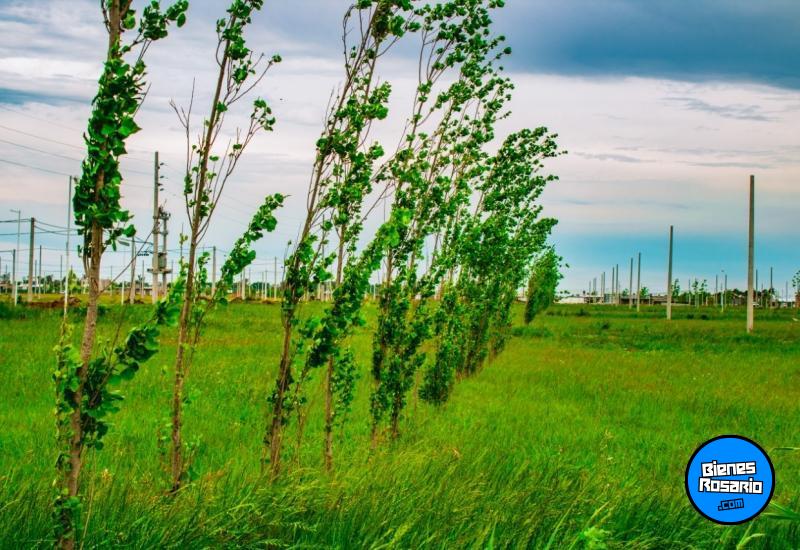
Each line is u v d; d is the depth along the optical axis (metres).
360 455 8.17
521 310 57.72
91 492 5.18
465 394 15.72
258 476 6.48
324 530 5.50
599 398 16.02
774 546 5.89
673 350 29.81
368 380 16.03
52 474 6.63
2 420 10.70
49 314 31.59
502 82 10.16
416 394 11.55
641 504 6.38
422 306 9.60
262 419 11.34
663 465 9.42
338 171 6.89
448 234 12.14
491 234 13.77
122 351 4.39
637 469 8.76
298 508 5.59
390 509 5.76
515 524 5.71
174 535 5.06
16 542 4.82
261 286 111.88
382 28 6.98
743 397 16.70
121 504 5.56
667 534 6.00
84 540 4.73
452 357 12.96
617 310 86.38
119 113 4.19
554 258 43.16
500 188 13.38
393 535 5.37
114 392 4.42
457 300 13.54
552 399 15.72
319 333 6.82
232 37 6.05
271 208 6.24
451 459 7.68
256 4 6.06
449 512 5.79
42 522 5.09
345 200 7.01
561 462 7.84
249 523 5.30
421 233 9.20
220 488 6.22
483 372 20.00
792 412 14.79
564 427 12.25
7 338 21.62
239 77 6.11
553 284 44.28
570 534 5.64
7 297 62.38
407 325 9.62
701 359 25.89
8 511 5.14
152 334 4.38
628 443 11.17
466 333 16.06
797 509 6.32
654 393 17.00
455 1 8.16
